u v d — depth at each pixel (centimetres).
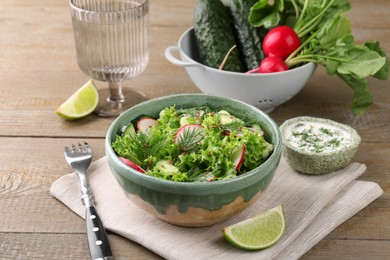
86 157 77
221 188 63
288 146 74
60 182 74
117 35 84
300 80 84
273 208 67
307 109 88
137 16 84
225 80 83
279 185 74
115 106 88
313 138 77
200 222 66
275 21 89
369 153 81
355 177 75
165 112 72
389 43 102
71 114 85
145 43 87
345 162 75
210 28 89
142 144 68
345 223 71
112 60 86
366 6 114
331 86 94
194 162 67
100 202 71
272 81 82
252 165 67
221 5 91
